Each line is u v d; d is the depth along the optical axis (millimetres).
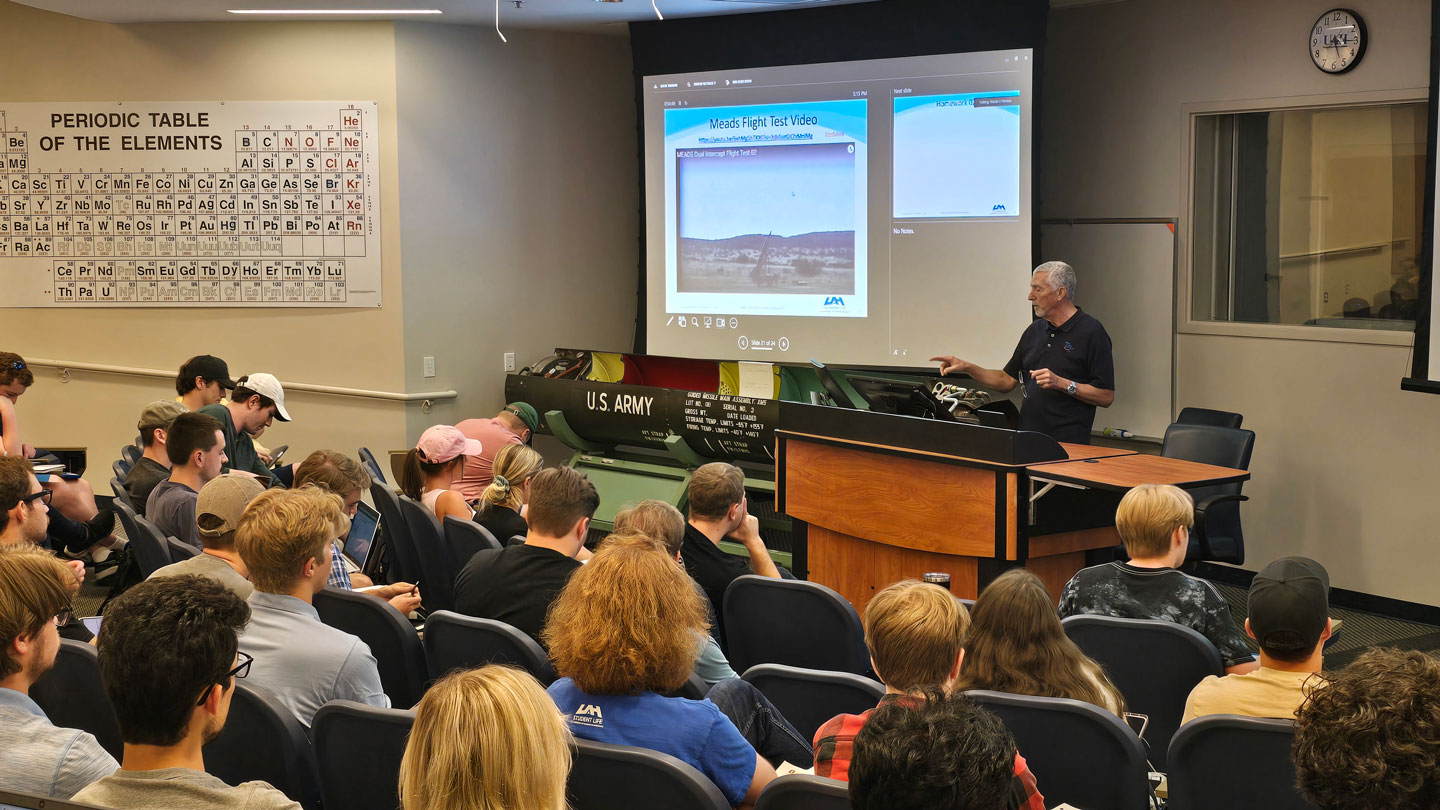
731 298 7066
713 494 3617
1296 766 1354
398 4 6484
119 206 7312
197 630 1638
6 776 1794
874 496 4523
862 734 1312
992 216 6305
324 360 7262
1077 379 5641
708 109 6953
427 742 1357
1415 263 5391
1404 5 5250
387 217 7090
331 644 2467
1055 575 4258
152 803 1562
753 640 3268
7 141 7352
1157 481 3756
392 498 4461
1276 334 5809
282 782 2250
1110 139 6426
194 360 5258
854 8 6484
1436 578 5309
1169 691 2793
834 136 6652
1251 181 5977
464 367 7391
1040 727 2137
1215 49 5934
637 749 1842
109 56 7211
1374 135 5492
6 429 5629
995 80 6203
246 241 7230
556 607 2086
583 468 7164
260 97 7117
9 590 1898
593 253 7828
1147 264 6297
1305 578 2328
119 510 4012
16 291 7465
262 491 2947
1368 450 5504
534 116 7480
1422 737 1240
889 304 6641
